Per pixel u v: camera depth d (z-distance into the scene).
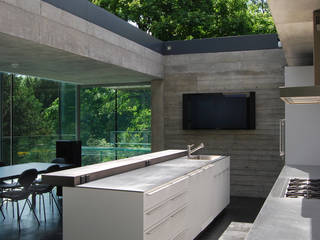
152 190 3.40
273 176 7.69
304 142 5.21
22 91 8.05
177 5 15.42
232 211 6.55
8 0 4.04
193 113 8.07
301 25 3.65
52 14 4.75
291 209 2.50
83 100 9.41
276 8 3.11
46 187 5.95
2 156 7.62
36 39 4.46
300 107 5.21
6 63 6.12
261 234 1.97
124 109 8.96
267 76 7.71
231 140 7.94
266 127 7.72
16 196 5.46
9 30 4.05
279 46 7.45
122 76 7.84
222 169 6.17
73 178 3.46
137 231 3.22
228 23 15.80
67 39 5.04
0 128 7.59
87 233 3.40
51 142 8.69
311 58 5.37
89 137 9.30
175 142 8.33
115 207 3.30
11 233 5.18
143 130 8.75
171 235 3.87
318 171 4.36
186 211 4.35
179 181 4.06
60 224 5.64
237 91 7.89
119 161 4.78
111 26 6.16
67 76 7.83
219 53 8.02
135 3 15.86
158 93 8.42
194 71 8.20
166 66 8.40
